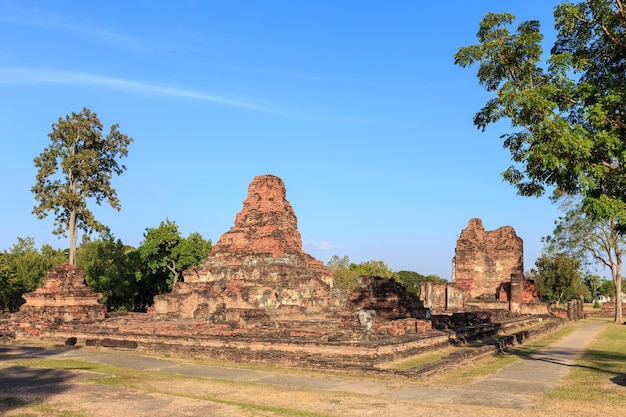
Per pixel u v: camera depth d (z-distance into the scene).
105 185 56.25
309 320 42.56
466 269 72.69
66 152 54.62
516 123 22.92
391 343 26.72
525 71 23.97
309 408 16.58
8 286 68.31
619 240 63.91
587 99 22.20
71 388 18.95
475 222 73.50
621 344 38.12
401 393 19.30
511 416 15.52
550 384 21.17
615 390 19.72
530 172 23.44
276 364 26.61
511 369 25.50
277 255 51.47
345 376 23.31
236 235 53.47
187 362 27.94
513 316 60.81
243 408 15.97
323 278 57.16
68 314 42.19
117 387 19.23
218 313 36.38
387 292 41.06
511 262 70.94
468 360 27.50
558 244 67.44
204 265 53.28
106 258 74.31
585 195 21.73
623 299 143.12
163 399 17.08
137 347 32.94
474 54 24.53
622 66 22.75
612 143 20.38
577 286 99.94
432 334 31.73
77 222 54.62
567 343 39.16
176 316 47.59
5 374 22.36
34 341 38.72
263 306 47.34
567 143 20.23
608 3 21.61
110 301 78.50
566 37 23.45
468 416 15.51
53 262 77.88
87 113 55.25
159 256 75.88
